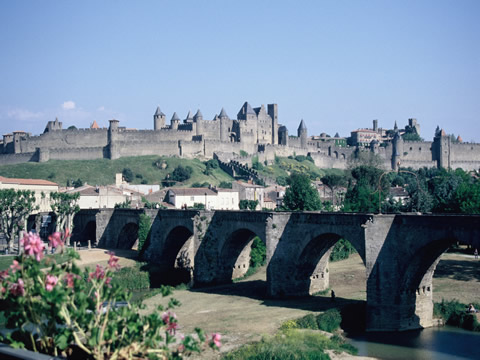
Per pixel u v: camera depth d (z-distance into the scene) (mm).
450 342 71375
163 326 30656
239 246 117750
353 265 123000
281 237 96875
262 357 60406
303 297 95062
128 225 153875
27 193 149250
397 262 77188
